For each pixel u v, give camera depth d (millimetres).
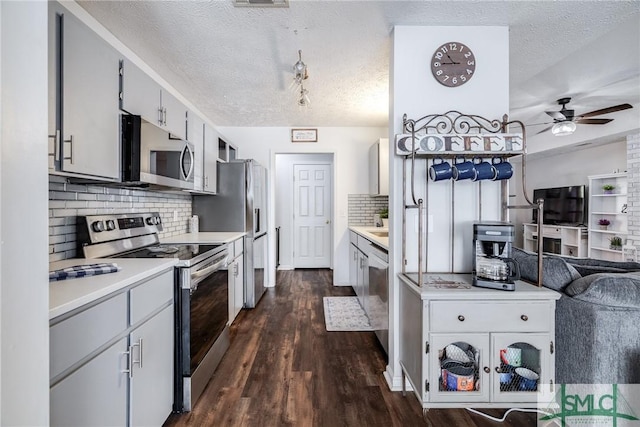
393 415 1784
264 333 2930
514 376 1638
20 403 587
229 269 2973
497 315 1611
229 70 2670
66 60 1340
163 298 1652
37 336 619
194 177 2744
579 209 5836
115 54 1688
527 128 5086
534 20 1945
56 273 1278
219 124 4492
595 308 1500
